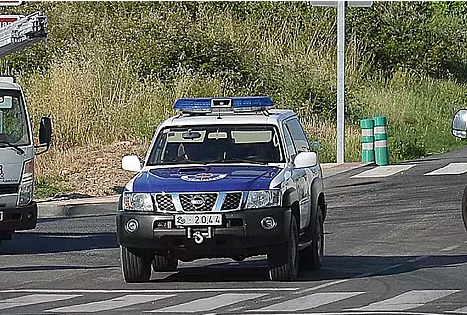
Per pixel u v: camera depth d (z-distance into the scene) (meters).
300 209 30.86
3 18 43.22
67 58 79.31
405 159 72.62
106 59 79.94
